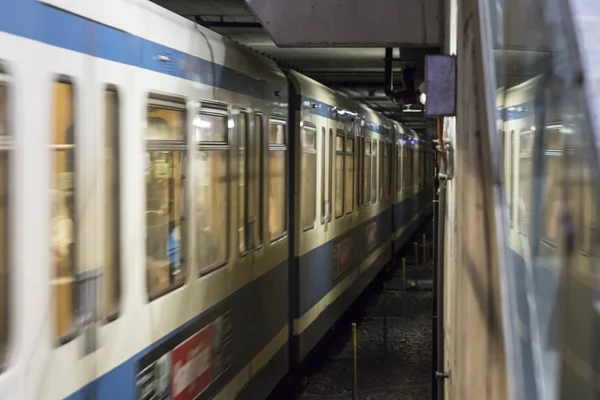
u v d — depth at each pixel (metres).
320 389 8.66
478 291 2.70
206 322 4.82
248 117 5.75
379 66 16.69
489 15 2.67
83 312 3.16
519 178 2.22
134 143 3.65
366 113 12.41
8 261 2.66
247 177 5.75
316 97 8.28
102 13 3.34
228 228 5.29
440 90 4.09
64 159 3.03
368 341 10.99
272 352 6.71
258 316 6.17
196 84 4.55
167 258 4.14
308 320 8.05
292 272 7.54
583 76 1.49
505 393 1.85
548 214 1.77
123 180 3.54
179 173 4.29
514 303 1.96
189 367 4.49
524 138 2.11
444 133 6.06
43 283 2.86
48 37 2.90
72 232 3.08
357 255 11.58
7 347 2.65
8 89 2.66
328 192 9.13
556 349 1.62
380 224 14.49
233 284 5.42
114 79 3.45
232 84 5.32
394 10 5.52
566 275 1.56
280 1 5.59
